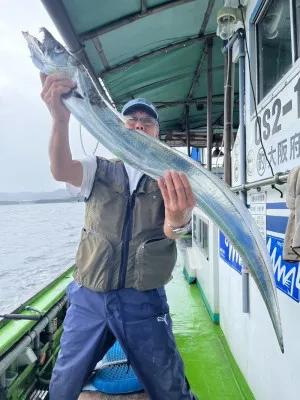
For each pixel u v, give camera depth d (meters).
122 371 1.97
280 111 2.28
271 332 2.35
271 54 2.76
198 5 3.51
